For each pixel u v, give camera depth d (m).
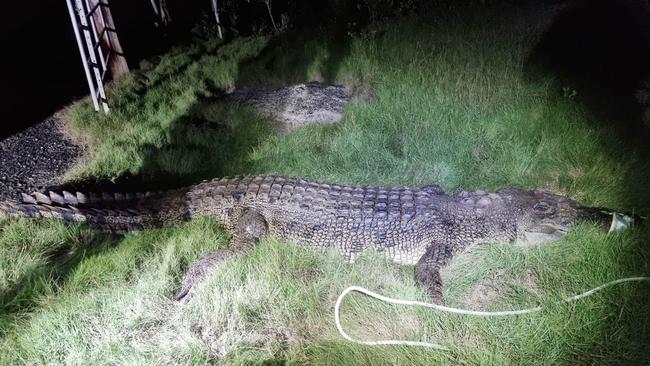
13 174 3.49
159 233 2.72
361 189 2.64
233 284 2.25
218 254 2.46
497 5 5.25
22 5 5.87
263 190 2.67
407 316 2.10
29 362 1.99
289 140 3.52
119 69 4.91
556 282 2.18
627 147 3.00
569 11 4.93
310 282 2.31
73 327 2.10
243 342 2.03
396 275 2.42
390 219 2.46
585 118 3.29
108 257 2.49
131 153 3.52
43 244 2.64
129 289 2.27
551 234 2.41
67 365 1.95
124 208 2.81
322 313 2.14
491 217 2.45
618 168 2.83
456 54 4.34
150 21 6.26
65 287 2.33
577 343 1.91
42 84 4.88
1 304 2.22
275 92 4.33
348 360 1.92
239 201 2.68
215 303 2.14
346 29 5.50
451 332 2.01
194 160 3.43
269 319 2.12
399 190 2.63
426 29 5.00
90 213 2.79
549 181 2.91
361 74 4.45
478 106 3.64
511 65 4.03
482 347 1.94
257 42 5.74
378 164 3.18
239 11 6.58
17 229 2.72
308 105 4.01
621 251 2.25
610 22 4.57
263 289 2.21
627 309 2.00
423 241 2.44
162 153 3.46
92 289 2.30
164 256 2.45
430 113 3.60
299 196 2.60
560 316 1.99
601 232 2.35
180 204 2.79
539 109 3.43
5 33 5.65
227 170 3.33
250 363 1.95
